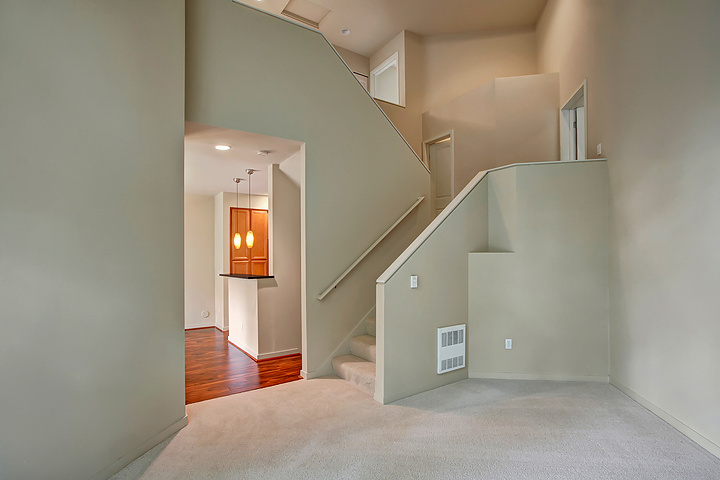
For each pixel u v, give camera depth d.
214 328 7.36
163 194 2.67
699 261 2.53
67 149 2.02
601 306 3.77
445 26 6.68
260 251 7.61
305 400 3.36
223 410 3.16
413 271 3.47
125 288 2.35
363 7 6.12
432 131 6.61
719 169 2.36
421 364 3.52
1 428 1.69
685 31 2.62
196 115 3.28
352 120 4.35
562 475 2.16
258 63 3.66
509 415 2.99
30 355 1.81
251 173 5.43
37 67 1.88
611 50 3.72
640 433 2.67
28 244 1.82
